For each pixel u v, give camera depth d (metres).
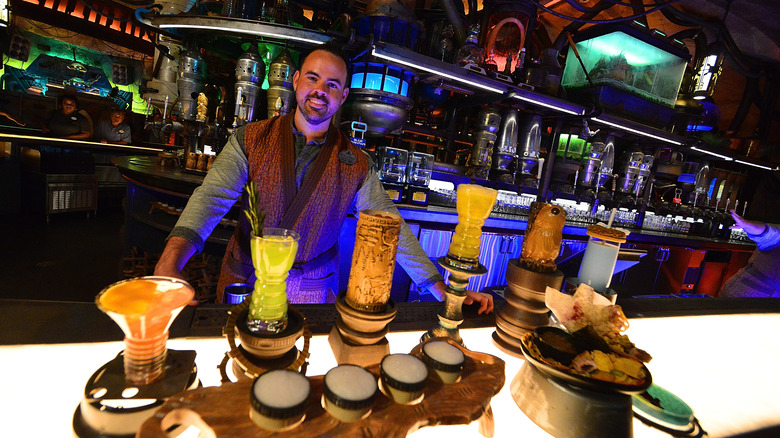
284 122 1.49
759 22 5.10
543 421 0.72
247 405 0.49
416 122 4.36
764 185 6.78
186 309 0.91
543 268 1.00
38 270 3.71
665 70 4.54
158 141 7.45
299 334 0.61
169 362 0.60
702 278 5.31
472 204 0.84
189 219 1.20
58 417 0.56
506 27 3.80
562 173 4.65
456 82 3.50
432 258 3.51
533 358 0.73
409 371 0.55
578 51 4.46
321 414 0.51
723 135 6.21
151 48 8.32
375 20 3.15
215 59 3.94
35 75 7.12
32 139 5.12
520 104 3.97
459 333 0.99
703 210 6.02
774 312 1.69
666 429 0.76
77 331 0.78
